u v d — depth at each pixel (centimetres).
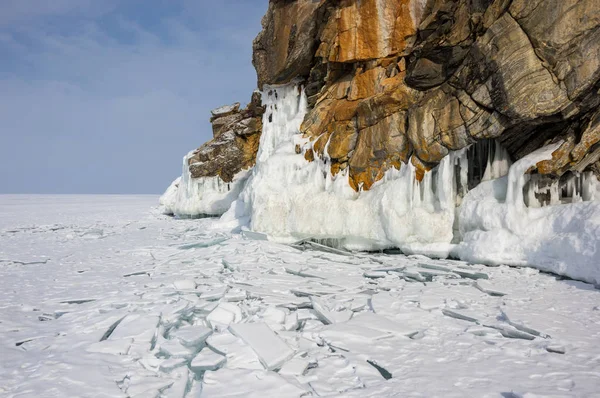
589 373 395
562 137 967
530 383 375
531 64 959
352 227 1338
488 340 505
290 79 1888
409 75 1304
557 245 859
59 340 530
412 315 613
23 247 1501
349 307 674
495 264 984
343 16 1518
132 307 688
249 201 1942
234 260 1145
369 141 1397
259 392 378
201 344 533
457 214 1158
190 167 2905
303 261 1145
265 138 1972
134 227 2312
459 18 1190
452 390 364
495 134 1053
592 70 860
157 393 382
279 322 599
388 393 365
